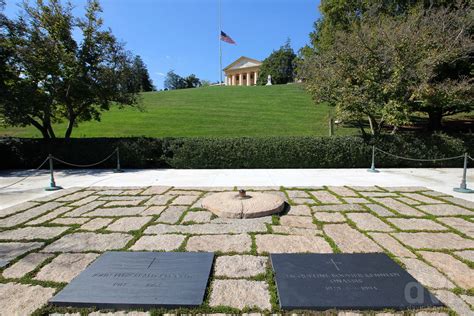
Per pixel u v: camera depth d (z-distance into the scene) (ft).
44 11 31.30
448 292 7.91
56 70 30.76
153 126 56.54
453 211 15.37
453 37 31.60
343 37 33.24
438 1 38.96
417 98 29.86
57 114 38.22
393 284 8.05
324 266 9.12
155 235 12.25
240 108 73.82
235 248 10.86
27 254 10.55
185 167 32.22
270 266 9.41
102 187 22.30
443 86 29.53
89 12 32.45
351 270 8.85
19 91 30.19
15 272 9.24
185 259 9.78
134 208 16.35
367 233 12.34
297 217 14.56
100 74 33.27
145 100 89.35
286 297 7.44
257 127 55.01
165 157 32.73
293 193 19.70
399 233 12.32
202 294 7.70
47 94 32.65
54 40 31.50
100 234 12.44
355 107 30.48
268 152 31.40
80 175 28.35
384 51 29.50
